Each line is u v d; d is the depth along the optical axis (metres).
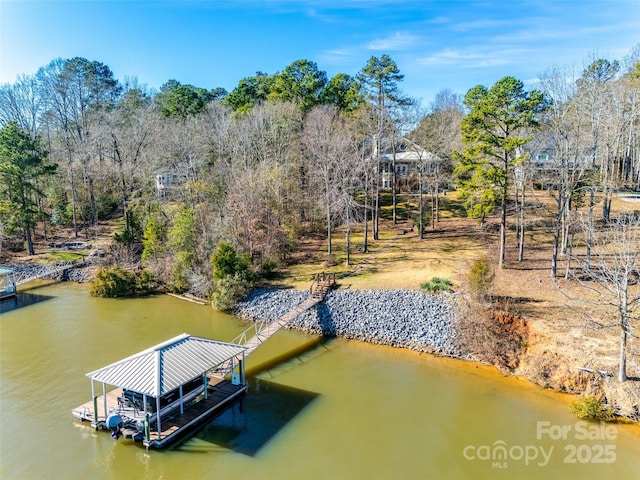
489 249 41.22
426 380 26.31
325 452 20.05
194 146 54.03
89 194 60.25
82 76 74.88
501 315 28.58
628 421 21.83
